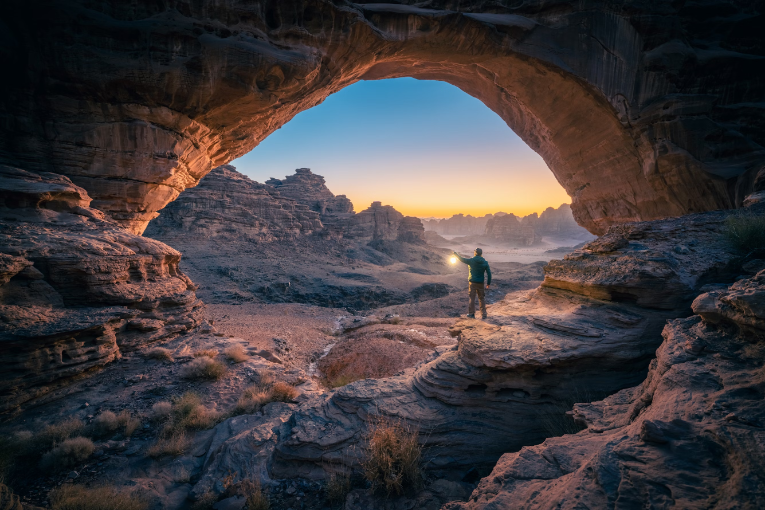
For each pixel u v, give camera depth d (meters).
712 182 12.88
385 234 142.12
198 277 45.00
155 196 14.43
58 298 8.62
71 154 12.29
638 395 3.96
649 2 13.22
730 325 3.15
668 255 5.58
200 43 11.72
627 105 14.02
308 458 4.62
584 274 6.54
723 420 2.23
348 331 19.77
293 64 12.46
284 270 57.19
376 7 12.84
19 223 9.33
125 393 7.60
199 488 4.50
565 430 4.54
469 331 6.21
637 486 2.13
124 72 11.59
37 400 6.94
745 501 1.65
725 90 13.53
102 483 4.75
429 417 5.03
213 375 8.58
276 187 143.12
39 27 10.94
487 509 2.70
